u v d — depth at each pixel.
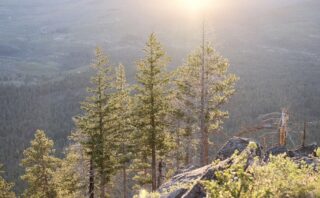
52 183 34.38
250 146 6.57
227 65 29.75
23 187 93.50
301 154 12.87
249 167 6.41
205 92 29.58
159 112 26.88
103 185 28.53
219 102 29.73
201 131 29.28
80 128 27.80
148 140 26.83
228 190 4.85
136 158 31.05
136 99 27.08
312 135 75.44
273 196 5.28
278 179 5.76
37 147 34.28
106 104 27.89
